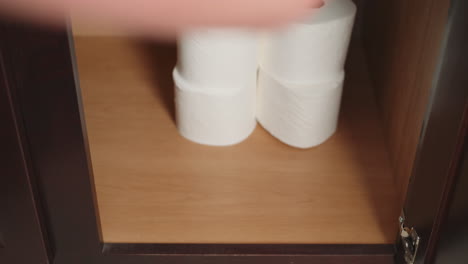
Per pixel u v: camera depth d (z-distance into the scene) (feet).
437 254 2.03
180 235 2.49
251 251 2.41
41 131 1.94
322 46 2.64
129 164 2.88
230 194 2.70
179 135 3.06
